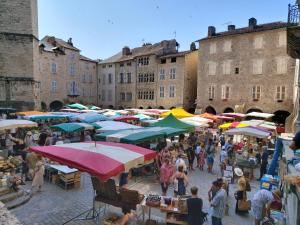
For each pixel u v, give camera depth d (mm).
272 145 18500
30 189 10688
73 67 50938
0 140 15445
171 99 42656
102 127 16234
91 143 8414
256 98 33750
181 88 41219
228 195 10352
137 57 47688
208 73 38438
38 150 7621
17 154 14695
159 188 11539
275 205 7859
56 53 47406
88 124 17156
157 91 44750
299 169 5512
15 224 2611
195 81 43000
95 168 6543
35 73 30125
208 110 39781
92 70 55812
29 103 29250
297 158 7355
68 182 10969
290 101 31094
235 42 35469
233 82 35812
